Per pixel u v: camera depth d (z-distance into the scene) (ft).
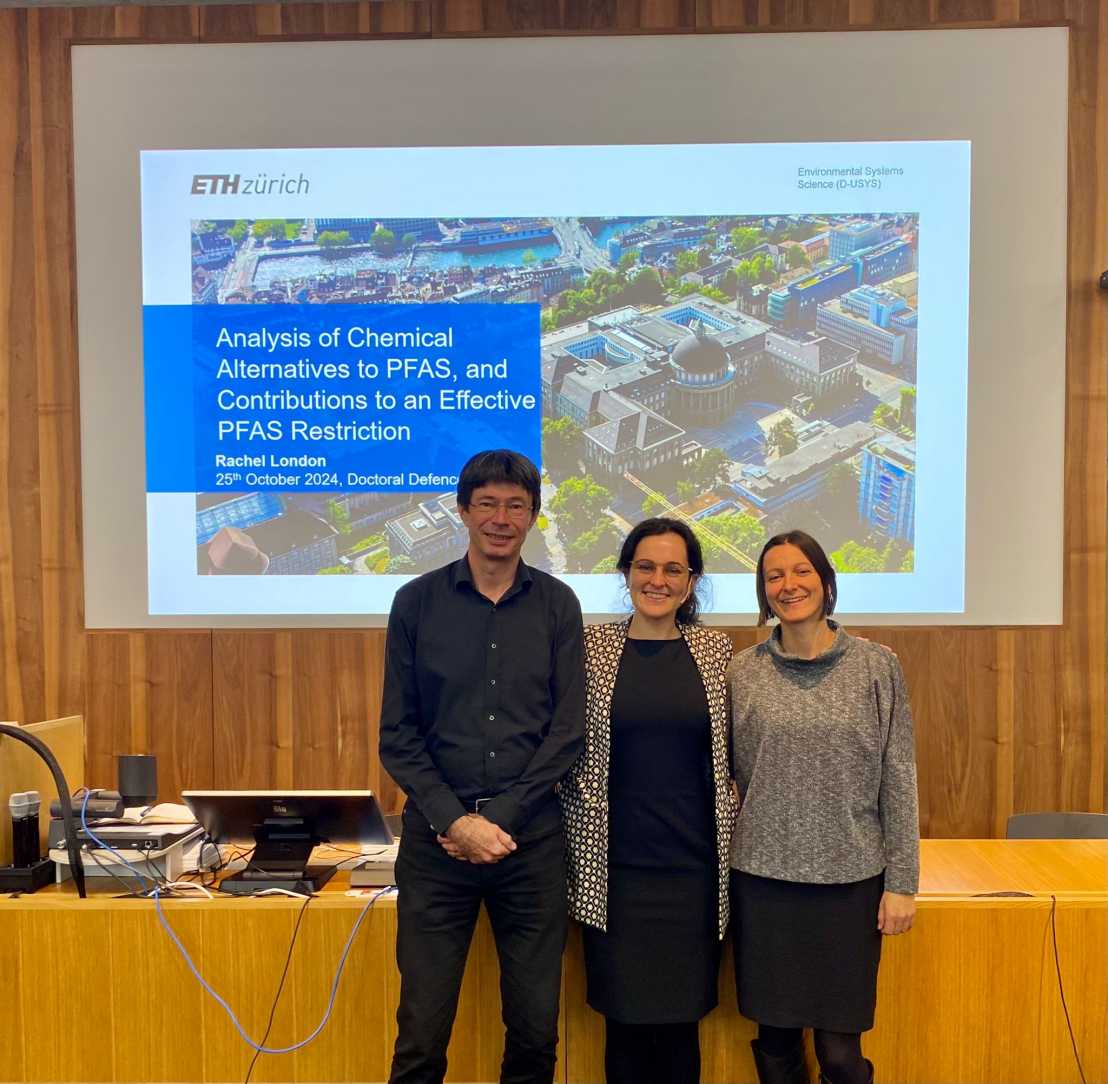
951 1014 6.15
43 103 9.93
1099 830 8.26
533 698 5.64
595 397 9.89
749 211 9.80
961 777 9.91
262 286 9.90
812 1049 6.04
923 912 6.13
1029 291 9.76
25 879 6.33
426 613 5.79
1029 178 9.71
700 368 9.84
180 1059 6.21
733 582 9.90
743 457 9.86
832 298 9.80
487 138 9.82
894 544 9.86
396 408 9.92
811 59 9.70
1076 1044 6.14
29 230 9.99
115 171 9.93
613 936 5.53
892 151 9.72
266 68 9.83
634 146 9.79
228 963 6.19
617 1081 5.78
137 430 10.04
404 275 9.87
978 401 9.80
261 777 10.04
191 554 10.03
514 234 9.84
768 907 5.49
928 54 9.68
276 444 9.95
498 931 5.64
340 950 6.17
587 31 9.69
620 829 5.56
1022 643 9.86
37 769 6.77
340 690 10.00
